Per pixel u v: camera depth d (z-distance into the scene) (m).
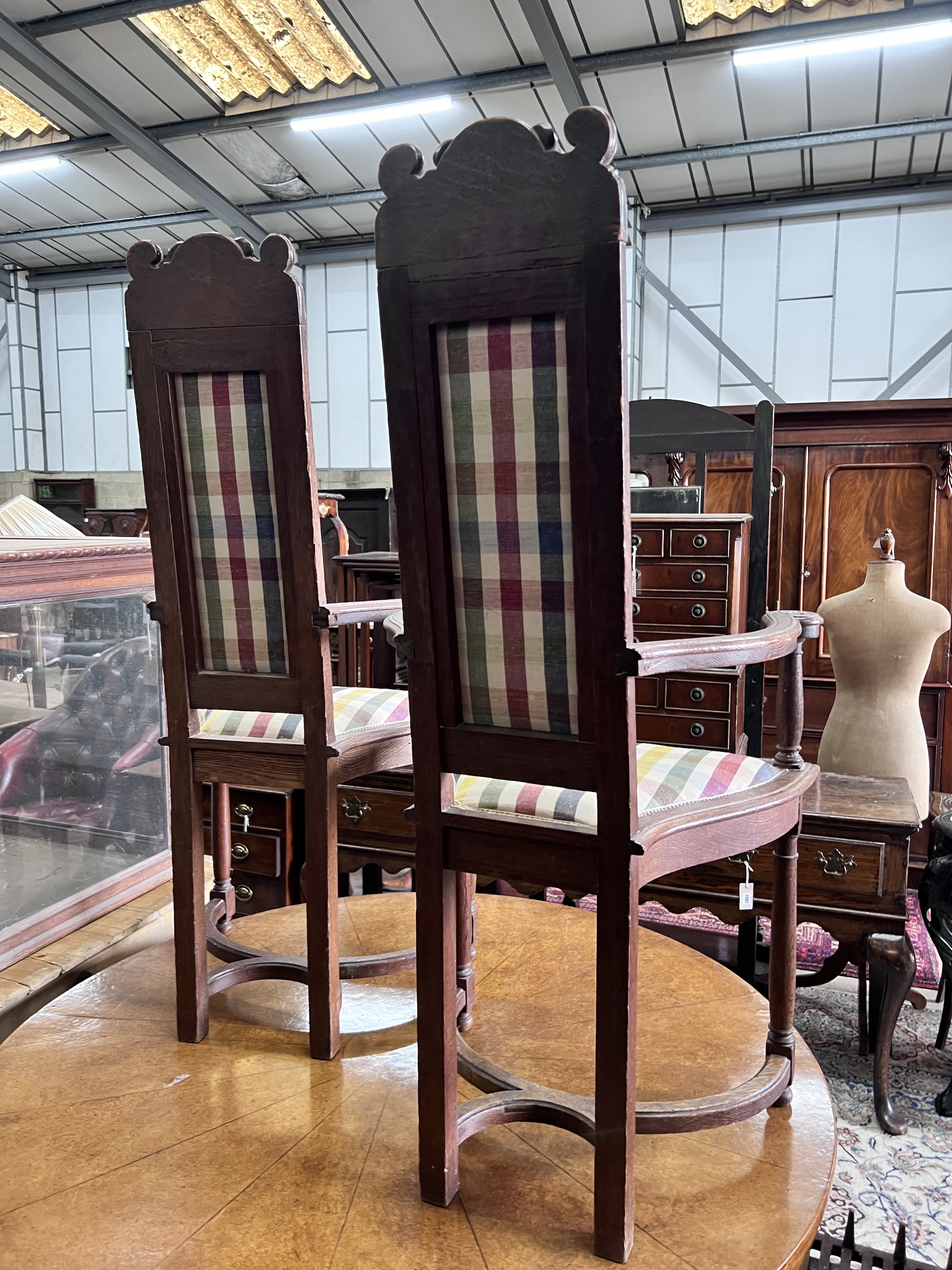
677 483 3.50
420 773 1.11
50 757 1.94
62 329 8.77
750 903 1.41
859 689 3.06
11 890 1.86
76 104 5.23
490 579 1.04
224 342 1.29
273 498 1.33
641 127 5.37
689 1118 1.17
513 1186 1.18
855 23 4.29
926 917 2.50
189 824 1.47
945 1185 1.95
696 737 2.79
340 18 4.55
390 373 1.03
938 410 3.82
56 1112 1.33
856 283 6.16
